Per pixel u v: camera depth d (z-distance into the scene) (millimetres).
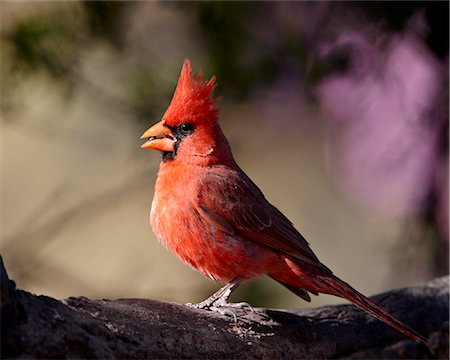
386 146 10516
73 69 10727
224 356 6203
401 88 10164
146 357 5711
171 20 11039
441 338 7758
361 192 10828
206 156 7773
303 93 10461
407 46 10133
